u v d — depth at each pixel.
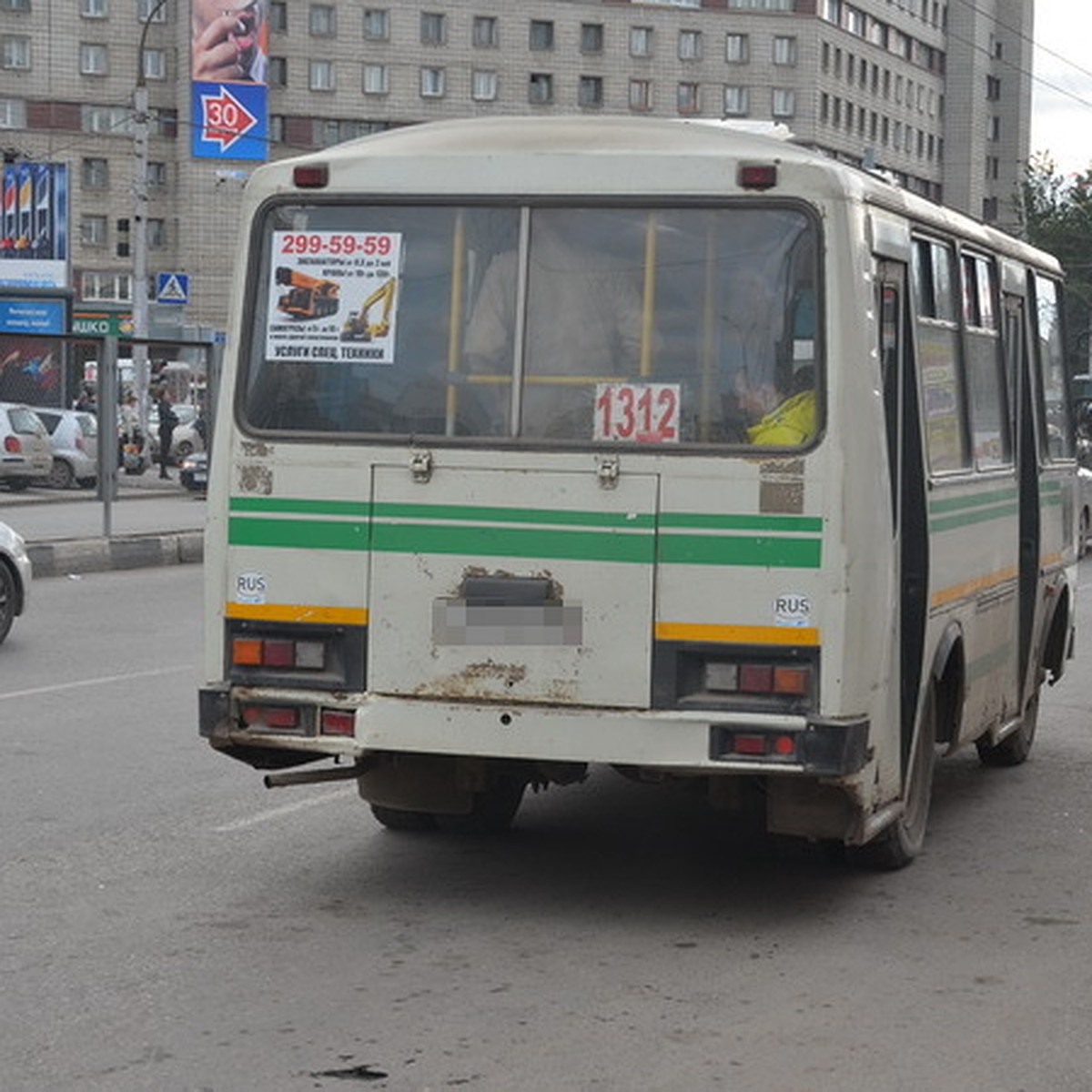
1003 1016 6.07
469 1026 5.88
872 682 6.91
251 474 7.20
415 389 7.11
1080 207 70.94
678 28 106.56
